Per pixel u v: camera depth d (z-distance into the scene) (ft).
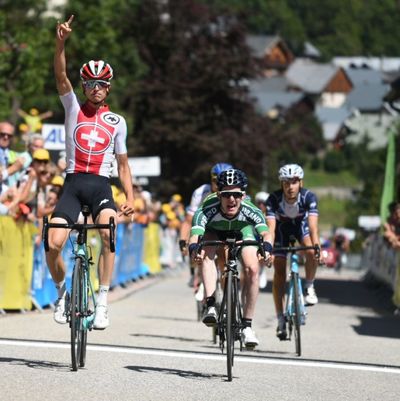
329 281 182.70
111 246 54.70
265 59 328.70
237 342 75.77
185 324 86.99
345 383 55.88
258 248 58.44
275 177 342.44
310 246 70.59
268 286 151.94
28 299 90.38
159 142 312.71
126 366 57.82
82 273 55.83
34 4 202.39
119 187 142.10
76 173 56.49
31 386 49.21
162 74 320.70
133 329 80.07
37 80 182.09
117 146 57.26
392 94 162.61
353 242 391.04
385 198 154.81
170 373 56.29
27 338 68.33
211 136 314.76
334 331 86.63
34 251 91.97
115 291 127.95
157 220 181.27
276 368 60.75
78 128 56.39
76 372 54.19
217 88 316.40
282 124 359.25
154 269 169.37
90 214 57.31
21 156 87.30
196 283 89.30
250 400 49.03
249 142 313.94
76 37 205.36
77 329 55.52
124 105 311.06
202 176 310.86
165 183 310.65
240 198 58.44
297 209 73.46
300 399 50.08
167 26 328.70
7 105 175.01
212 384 53.26
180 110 312.50
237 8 329.31
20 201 86.12
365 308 119.24
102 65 56.29
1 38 176.96
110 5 212.02
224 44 322.34
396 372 61.11
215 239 60.85
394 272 132.77
